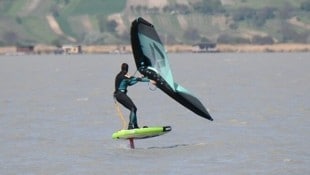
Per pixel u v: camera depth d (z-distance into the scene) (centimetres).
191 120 15900
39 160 11175
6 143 12862
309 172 10056
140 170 10350
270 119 15850
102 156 11444
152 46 11838
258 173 10031
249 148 11931
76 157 11394
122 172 10238
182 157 11275
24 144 12706
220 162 10812
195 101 11938
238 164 10644
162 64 11819
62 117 16900
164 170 10319
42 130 14488
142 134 11638
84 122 15825
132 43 11812
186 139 13000
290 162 10706
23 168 10588
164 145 12388
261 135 13312
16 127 15038
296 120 15600
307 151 11575
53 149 12138
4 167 10681
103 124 15462
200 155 11412
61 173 10219
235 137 13125
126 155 11525
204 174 10012
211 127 14625
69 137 13450
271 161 10806
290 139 12775
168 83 11712
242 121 15550
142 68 11800
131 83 11844
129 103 11806
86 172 10262
